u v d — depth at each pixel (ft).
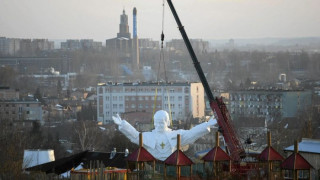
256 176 405.18
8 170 491.72
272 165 414.21
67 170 482.69
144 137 433.89
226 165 414.62
